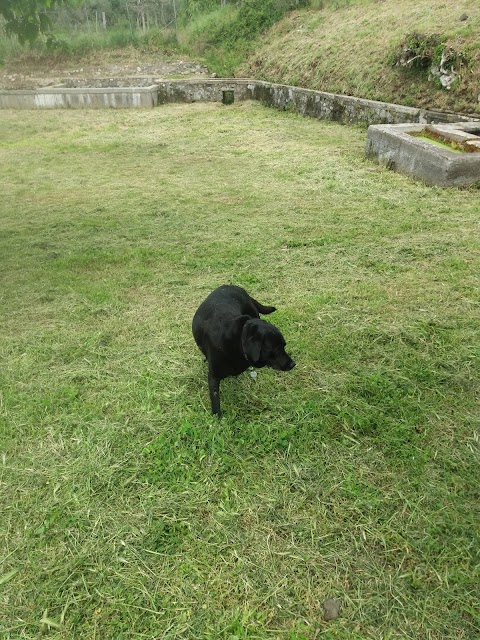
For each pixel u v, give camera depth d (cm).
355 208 662
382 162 841
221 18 1978
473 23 1002
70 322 425
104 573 218
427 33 1068
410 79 1098
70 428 304
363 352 364
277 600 205
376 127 855
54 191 825
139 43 2122
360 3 1555
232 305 319
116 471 270
